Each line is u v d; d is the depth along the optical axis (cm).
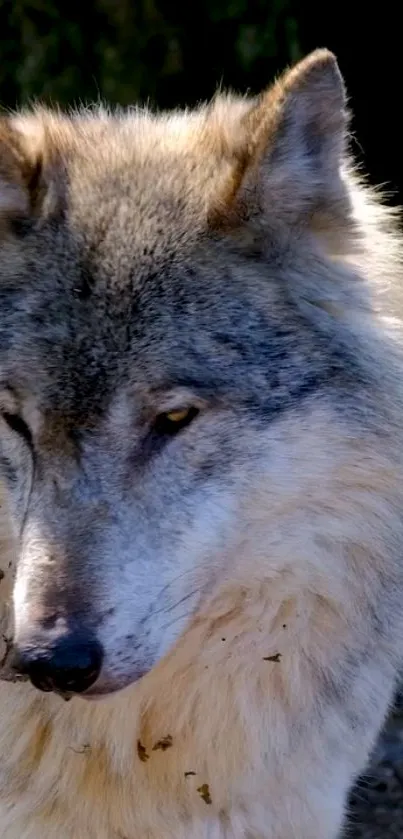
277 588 538
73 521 476
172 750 552
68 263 504
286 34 1097
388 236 588
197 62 1103
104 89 1099
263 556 525
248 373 500
